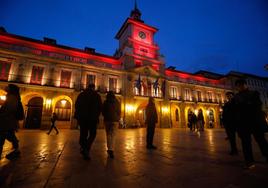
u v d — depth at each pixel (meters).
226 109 3.83
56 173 2.13
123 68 21.58
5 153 3.54
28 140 6.33
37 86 15.66
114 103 3.60
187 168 2.42
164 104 22.70
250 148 2.50
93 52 22.17
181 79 26.80
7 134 2.98
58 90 16.66
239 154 3.52
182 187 1.70
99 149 4.20
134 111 20.33
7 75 15.27
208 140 6.57
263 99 33.44
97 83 19.25
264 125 2.61
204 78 30.25
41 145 4.88
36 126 15.85
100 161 2.84
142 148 4.39
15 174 2.07
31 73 16.16
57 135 9.11
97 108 3.21
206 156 3.31
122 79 20.77
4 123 2.79
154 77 23.06
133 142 5.86
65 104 17.25
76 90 17.36
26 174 2.08
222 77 31.84
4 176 1.99
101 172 2.20
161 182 1.84
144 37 25.28
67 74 17.97
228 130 3.66
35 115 16.05
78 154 3.46
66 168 2.37
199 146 4.80
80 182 1.82
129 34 24.33
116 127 3.48
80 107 3.13
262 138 2.65
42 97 16.59
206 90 28.00
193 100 26.06
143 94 21.89
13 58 15.59
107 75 20.03
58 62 17.50
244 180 1.91
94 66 19.17
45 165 2.52
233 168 2.42
